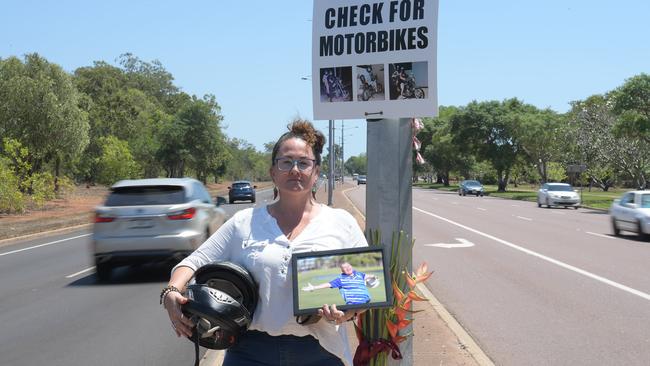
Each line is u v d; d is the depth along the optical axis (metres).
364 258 2.99
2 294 11.62
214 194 61.00
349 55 4.65
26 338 8.33
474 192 65.50
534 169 103.19
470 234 22.39
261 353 3.09
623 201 21.53
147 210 12.73
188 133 75.50
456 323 8.37
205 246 3.24
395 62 4.56
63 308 10.25
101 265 12.98
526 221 28.97
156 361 7.26
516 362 6.93
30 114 42.25
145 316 9.59
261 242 3.11
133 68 130.12
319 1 4.71
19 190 36.28
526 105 83.62
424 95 4.52
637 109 39.03
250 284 3.03
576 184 90.69
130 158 58.81
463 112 81.62
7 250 19.55
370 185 4.66
